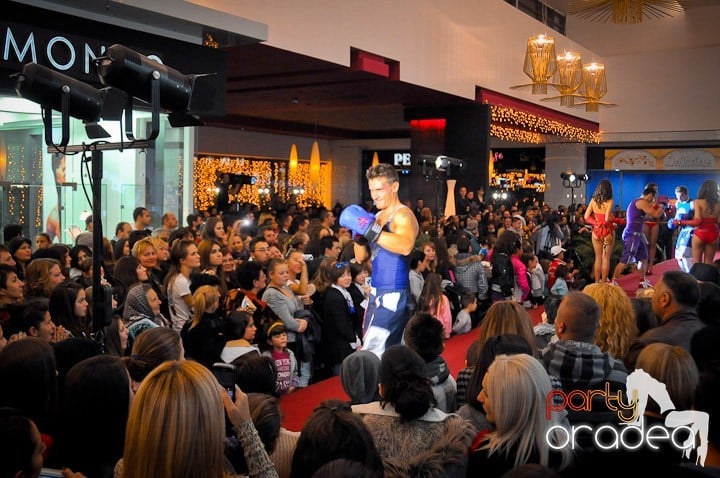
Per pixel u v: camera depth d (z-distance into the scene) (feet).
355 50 39.09
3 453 6.42
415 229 18.08
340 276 21.85
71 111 13.41
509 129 61.98
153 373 6.86
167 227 32.73
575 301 11.19
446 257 29.60
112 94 13.74
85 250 22.56
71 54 23.54
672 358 9.99
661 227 52.19
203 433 6.62
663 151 79.82
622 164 82.12
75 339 11.59
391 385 9.81
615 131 80.74
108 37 24.66
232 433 8.35
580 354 10.52
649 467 8.89
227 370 8.08
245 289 21.07
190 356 16.58
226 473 7.34
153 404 6.58
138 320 17.31
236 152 77.25
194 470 6.56
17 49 22.07
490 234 47.98
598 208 35.78
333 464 5.59
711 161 77.46
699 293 14.07
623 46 79.71
